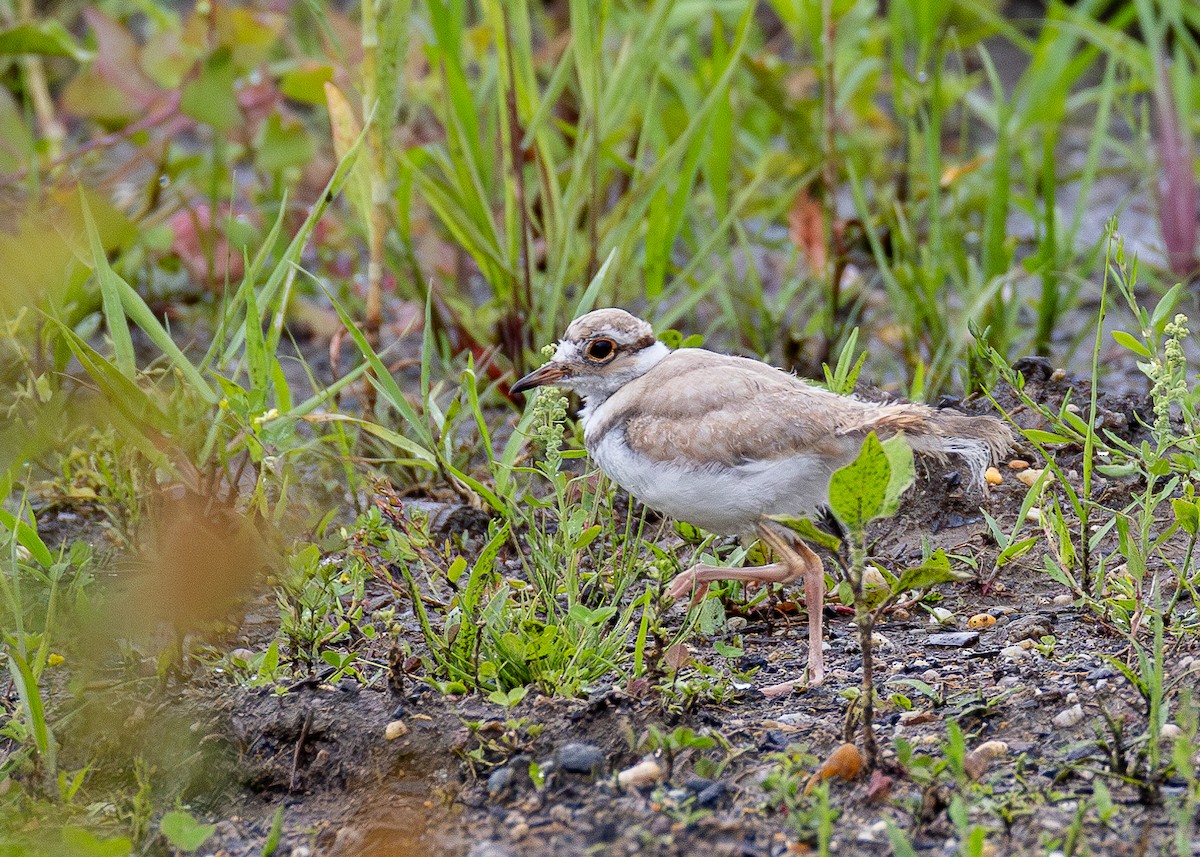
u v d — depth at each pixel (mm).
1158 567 8898
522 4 12344
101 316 12516
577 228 13961
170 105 14328
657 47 12320
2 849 6570
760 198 15453
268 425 9453
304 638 8289
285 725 7645
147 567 8742
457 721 7484
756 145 16203
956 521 9859
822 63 14422
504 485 9398
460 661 7855
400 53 10844
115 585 8875
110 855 6430
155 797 7469
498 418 12141
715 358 8789
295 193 15867
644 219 13891
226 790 7523
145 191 14570
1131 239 16344
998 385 11016
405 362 11680
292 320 15414
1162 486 9727
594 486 10203
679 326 14430
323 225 14961
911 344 12984
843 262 13445
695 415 8242
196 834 6504
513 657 7711
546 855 6484
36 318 10812
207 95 13688
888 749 7090
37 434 9594
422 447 10141
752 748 7160
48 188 13969
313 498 10938
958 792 6652
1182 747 6344
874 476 6301
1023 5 22328
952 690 7715
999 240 13367
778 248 14891
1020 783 6754
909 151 15219
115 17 17844
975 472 8906
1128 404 10625
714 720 7465
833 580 9477
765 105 16578
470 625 7832
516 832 6695
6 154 14359
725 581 8789
